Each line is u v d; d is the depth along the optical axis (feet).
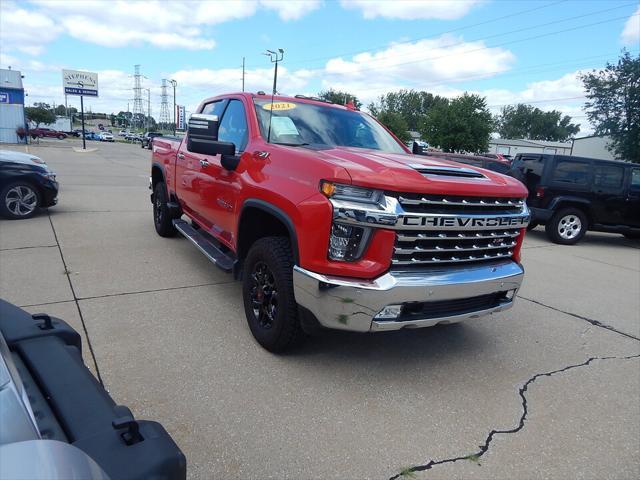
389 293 8.96
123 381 9.72
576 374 11.75
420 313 9.66
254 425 8.60
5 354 4.57
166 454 4.13
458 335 13.53
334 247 9.14
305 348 11.71
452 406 9.78
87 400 4.75
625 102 114.93
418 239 9.30
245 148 12.77
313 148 11.80
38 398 4.70
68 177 49.24
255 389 9.78
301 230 9.46
